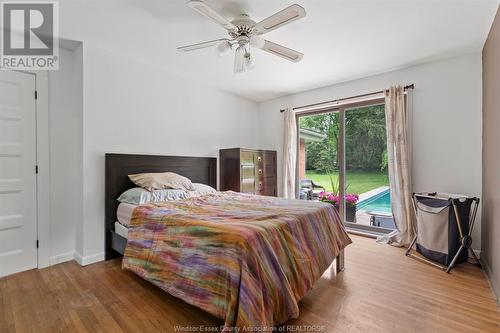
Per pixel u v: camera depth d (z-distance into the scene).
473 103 2.67
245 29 1.97
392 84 3.20
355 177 3.72
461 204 2.33
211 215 1.82
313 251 1.77
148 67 3.04
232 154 3.82
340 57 2.81
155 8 1.94
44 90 2.45
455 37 2.36
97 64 2.57
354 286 2.01
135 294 1.88
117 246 2.49
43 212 2.44
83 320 1.57
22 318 1.58
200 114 3.71
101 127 2.61
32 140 2.38
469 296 1.85
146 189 2.60
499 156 1.91
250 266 1.28
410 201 2.98
